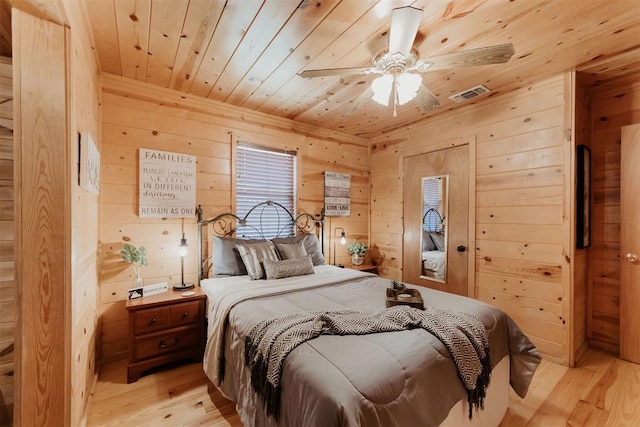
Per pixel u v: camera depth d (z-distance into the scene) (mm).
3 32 1437
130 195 2561
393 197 3988
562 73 2439
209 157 2965
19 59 1225
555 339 2461
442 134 3373
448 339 1373
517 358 1793
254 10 1676
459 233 3195
